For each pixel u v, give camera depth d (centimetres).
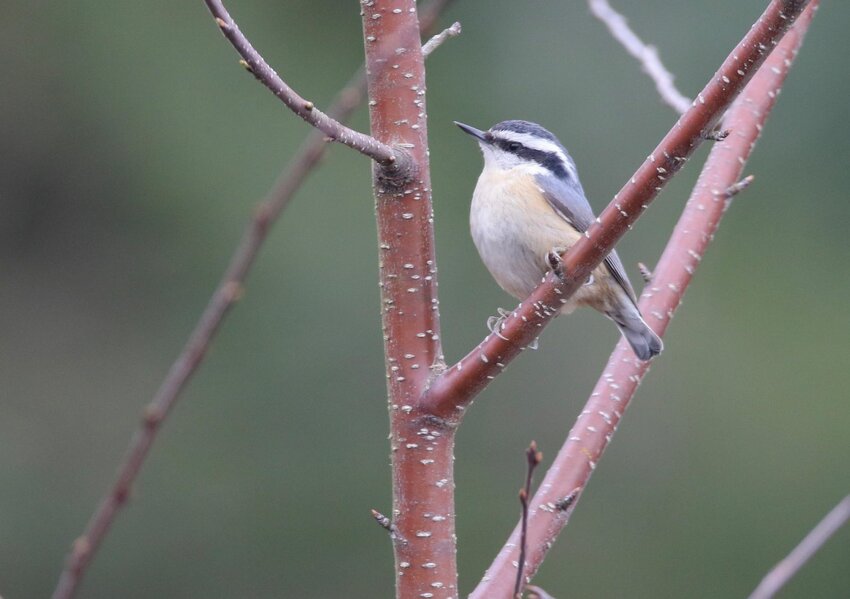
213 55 1506
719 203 634
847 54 1471
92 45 1505
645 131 1444
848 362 1462
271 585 1380
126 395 1452
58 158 1499
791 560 511
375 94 483
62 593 486
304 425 1412
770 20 426
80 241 1494
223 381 1411
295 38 1529
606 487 1427
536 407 1421
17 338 1466
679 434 1452
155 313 1471
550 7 1498
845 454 1423
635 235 1441
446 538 458
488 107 1477
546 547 505
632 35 670
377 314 1435
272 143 1474
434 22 510
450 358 1411
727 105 439
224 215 1460
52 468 1424
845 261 1498
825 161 1498
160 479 1389
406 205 474
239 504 1393
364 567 1387
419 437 463
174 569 1377
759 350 1477
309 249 1430
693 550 1402
